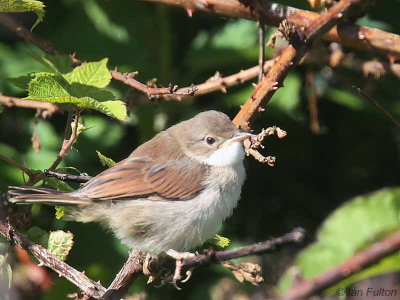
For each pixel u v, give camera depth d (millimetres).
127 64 12125
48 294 9438
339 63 11195
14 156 10672
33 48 12078
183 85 12523
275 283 12000
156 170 8867
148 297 11406
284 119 12312
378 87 12383
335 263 6359
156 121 12281
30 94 7660
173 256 8578
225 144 9000
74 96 8305
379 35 9695
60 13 12391
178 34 12797
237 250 5898
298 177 13156
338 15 8938
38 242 8773
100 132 11906
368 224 6562
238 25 12469
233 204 9172
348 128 13094
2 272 8438
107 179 8664
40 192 8312
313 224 12945
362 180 13125
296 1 11844
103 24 12266
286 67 8984
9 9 8422
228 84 10469
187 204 8820
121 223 8750
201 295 11617
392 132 12867
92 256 11031
